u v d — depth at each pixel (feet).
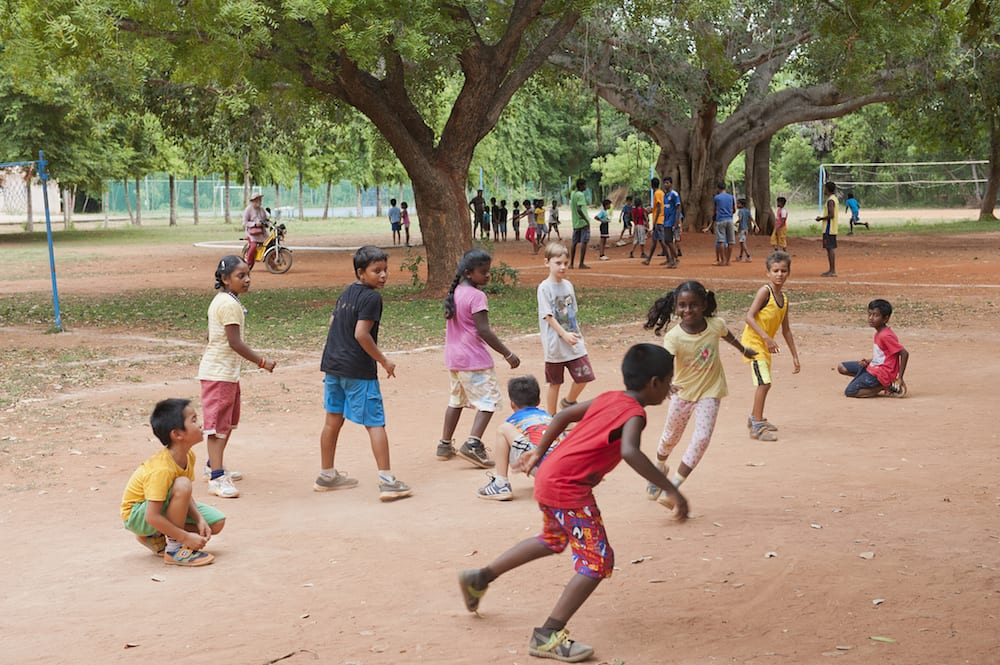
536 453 15.70
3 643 15.53
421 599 17.17
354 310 23.25
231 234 167.63
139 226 199.93
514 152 241.35
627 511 22.24
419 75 80.69
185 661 14.71
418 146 65.62
